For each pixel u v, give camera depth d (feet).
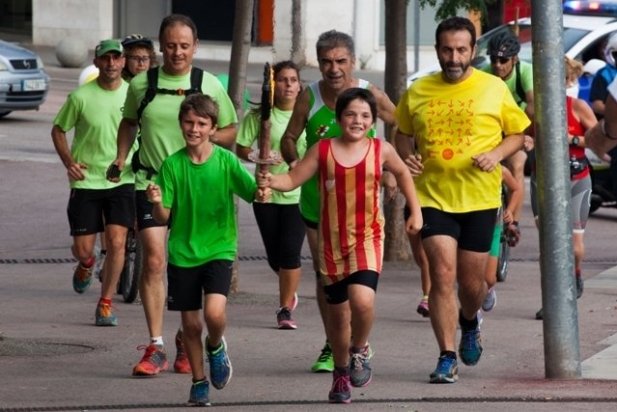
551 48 60.44
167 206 55.62
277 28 238.27
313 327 76.54
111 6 289.12
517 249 110.63
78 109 77.87
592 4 154.71
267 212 73.97
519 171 83.56
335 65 61.21
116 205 77.71
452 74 59.11
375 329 75.36
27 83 173.06
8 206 125.59
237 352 68.95
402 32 98.99
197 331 56.29
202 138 55.21
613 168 49.06
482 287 60.85
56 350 69.92
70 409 55.72
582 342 70.18
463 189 59.41
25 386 60.59
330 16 259.19
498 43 80.48
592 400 56.29
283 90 74.28
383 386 59.77
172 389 60.03
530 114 80.33
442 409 54.75
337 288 55.93
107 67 77.51
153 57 82.84
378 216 55.62
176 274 55.83
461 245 60.08
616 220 125.08
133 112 64.03
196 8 282.97
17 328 76.33
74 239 80.43
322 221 55.67
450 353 60.23
